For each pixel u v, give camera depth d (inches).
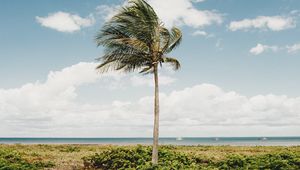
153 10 805.9
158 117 829.2
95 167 923.4
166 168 759.7
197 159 1027.3
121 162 876.0
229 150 1710.1
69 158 1157.1
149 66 851.4
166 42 850.1
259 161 864.3
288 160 872.3
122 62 838.5
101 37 815.7
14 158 966.4
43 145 2039.9
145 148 992.2
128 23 809.5
